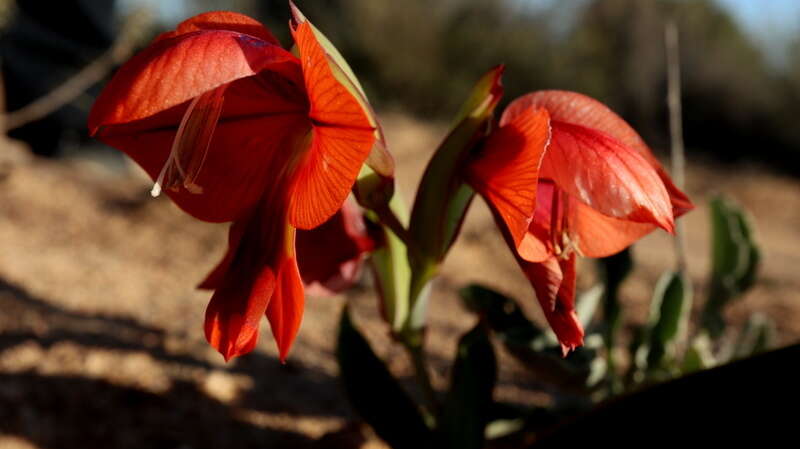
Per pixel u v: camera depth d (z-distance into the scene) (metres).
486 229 0.82
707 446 0.20
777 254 1.06
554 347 0.26
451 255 0.72
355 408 0.25
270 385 0.33
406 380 0.38
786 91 2.55
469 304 0.27
